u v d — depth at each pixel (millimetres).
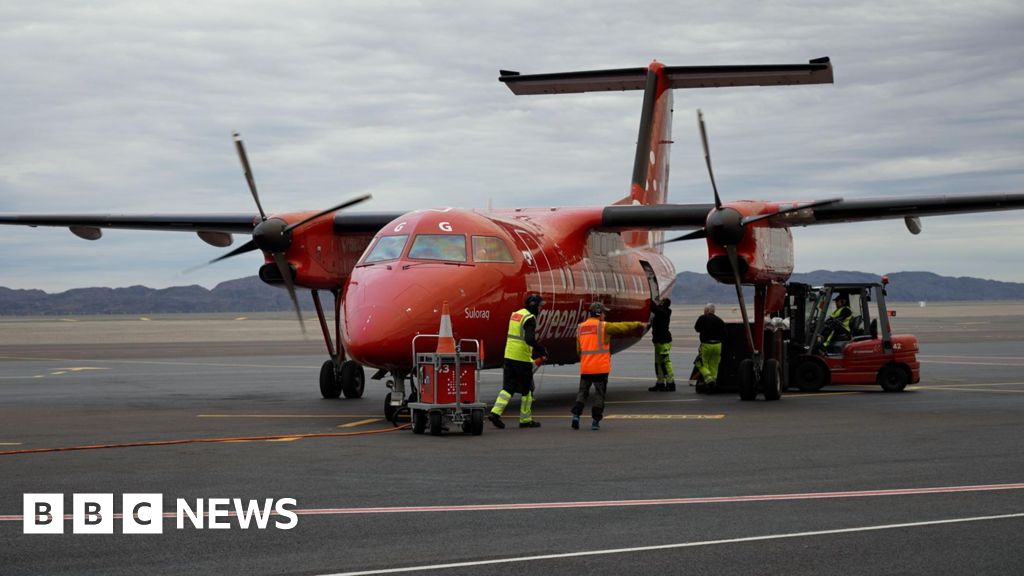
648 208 20828
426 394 15164
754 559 7562
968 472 11242
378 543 8125
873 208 19750
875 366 22594
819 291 23469
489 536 8320
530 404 15820
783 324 23000
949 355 38531
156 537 8383
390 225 18078
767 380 20625
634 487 10430
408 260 17078
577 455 12688
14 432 15547
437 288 16609
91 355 43875
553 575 7199
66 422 16984
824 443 13711
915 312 161625
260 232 20484
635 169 25109
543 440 14219
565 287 19609
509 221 19328
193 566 7500
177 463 12195
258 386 25562
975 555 7613
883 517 8914
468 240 17578
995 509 9227
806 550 7801
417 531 8516
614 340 22922
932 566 7328
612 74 25359
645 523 8750
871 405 19344
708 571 7273
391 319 16078
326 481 10859
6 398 22000
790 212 19594
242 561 7625
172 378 28703
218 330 94438
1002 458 12281
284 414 18359
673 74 25531
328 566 7465
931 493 9992
